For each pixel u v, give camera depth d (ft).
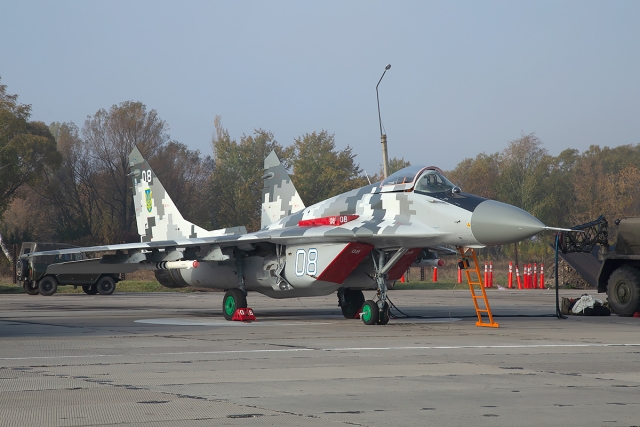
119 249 54.65
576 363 29.76
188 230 66.74
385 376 26.02
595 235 60.29
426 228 48.39
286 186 66.49
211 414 19.27
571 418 19.01
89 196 238.68
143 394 22.25
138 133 237.04
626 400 21.50
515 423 18.40
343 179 249.34
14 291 109.91
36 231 249.34
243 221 256.93
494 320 55.06
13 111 184.55
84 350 34.12
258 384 24.18
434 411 19.79
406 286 119.96
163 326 49.16
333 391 22.88
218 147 272.51
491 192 276.82
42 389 23.12
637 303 57.11
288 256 54.49
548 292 107.34
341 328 47.65
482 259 210.59
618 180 263.70
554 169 292.40
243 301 55.06
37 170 197.47
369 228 49.60
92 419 18.61
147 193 71.51
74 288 117.08
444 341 38.63
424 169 50.60
